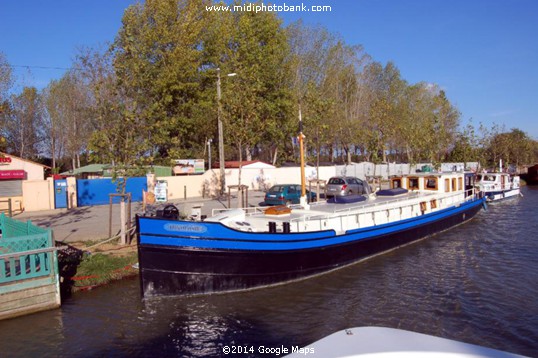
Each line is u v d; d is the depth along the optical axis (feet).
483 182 116.57
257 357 27.17
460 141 160.45
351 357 12.30
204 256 36.40
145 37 106.22
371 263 48.65
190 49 119.14
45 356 27.09
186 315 33.55
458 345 13.24
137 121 50.11
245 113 74.90
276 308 35.04
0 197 80.28
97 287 40.01
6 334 30.07
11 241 33.50
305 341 29.35
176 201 96.27
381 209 53.98
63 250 45.52
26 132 152.35
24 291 33.37
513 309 34.09
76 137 140.67
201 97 127.65
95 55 84.99
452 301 36.22
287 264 40.57
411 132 136.26
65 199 85.10
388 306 35.35
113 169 49.37
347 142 153.28
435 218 63.21
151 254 35.14
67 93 143.13
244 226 42.50
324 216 46.80
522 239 61.82
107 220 68.08
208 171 112.27
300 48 147.23
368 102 165.37
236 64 104.99
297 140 54.49
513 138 185.68
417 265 47.83
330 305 35.70
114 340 29.43
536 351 27.12
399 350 12.71
